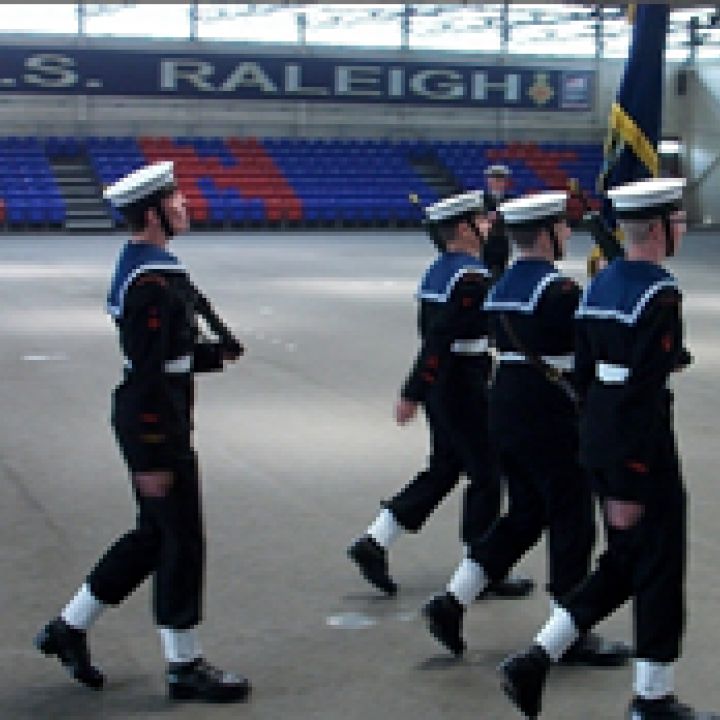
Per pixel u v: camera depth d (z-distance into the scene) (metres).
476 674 4.46
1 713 4.12
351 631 4.88
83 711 4.15
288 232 31.12
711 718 3.88
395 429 8.61
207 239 28.41
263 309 15.49
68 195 30.92
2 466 7.52
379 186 33.47
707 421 9.09
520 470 4.45
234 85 33.84
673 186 3.81
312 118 34.69
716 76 34.12
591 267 5.14
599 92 36.34
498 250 9.88
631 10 12.59
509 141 36.06
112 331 13.41
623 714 4.10
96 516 6.43
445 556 5.83
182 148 33.03
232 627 4.90
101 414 9.12
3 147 31.56
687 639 4.77
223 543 5.98
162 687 4.35
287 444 8.14
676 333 3.68
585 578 4.38
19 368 11.07
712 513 6.56
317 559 5.77
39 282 18.45
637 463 3.69
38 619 4.96
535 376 4.32
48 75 32.28
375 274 20.36
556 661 4.09
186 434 4.11
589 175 35.25
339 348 12.37
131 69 32.94
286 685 4.36
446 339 4.82
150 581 5.38
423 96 35.28
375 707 4.18
